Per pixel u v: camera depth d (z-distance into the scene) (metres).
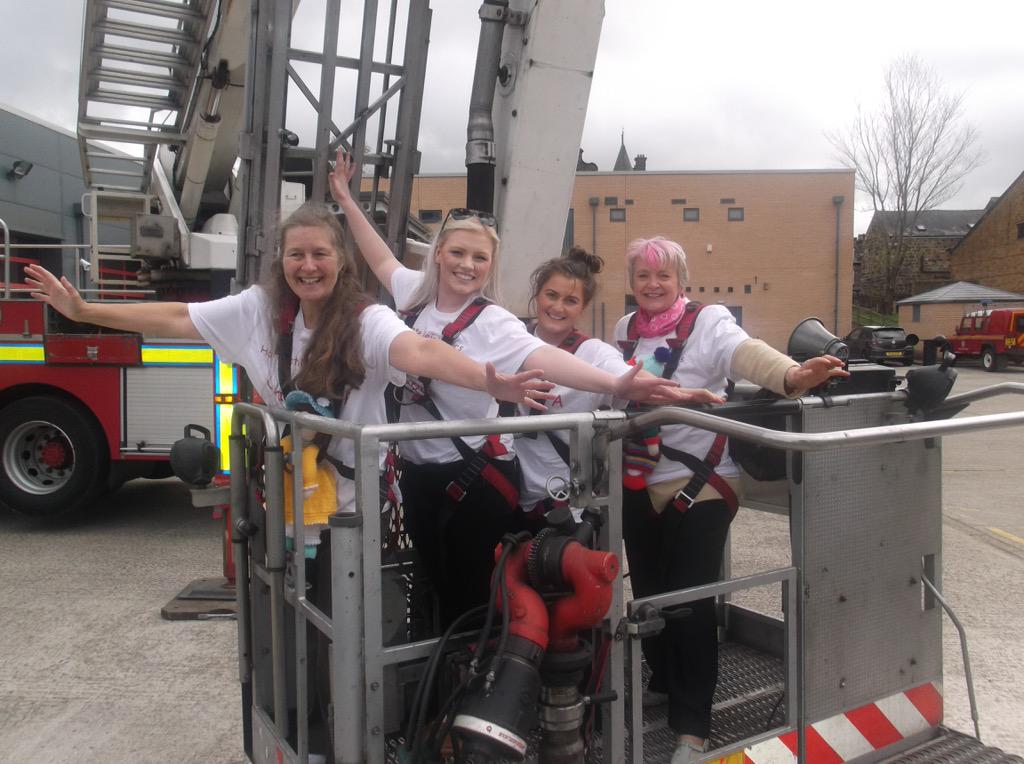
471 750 1.58
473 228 2.23
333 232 2.04
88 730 3.23
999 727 3.34
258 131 3.66
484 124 3.70
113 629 4.25
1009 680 3.78
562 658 1.75
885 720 2.46
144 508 6.92
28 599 4.69
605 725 1.90
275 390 2.22
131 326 2.27
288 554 2.00
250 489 2.37
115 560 5.45
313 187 3.76
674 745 2.31
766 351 2.24
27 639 4.12
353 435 1.62
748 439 1.75
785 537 6.10
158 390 5.70
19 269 8.12
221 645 4.05
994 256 37.78
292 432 1.92
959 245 40.34
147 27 5.82
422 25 3.79
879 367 2.51
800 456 2.24
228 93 6.04
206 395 5.66
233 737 3.18
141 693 3.54
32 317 5.80
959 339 25.36
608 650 1.87
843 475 2.32
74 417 5.80
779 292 33.09
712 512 2.34
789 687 2.27
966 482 8.62
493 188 3.76
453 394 2.16
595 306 32.97
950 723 3.38
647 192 32.84
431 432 1.65
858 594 2.38
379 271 2.94
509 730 1.58
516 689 1.62
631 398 1.93
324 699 2.14
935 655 2.60
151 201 7.73
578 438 1.84
